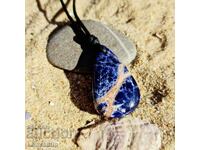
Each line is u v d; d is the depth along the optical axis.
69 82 0.15
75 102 0.15
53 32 0.16
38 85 0.15
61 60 0.15
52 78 0.15
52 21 0.16
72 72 0.15
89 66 0.15
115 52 0.16
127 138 0.14
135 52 0.16
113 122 0.14
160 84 0.15
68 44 0.16
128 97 0.14
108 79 0.14
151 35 0.16
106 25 0.16
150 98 0.15
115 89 0.14
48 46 0.16
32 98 0.15
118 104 0.14
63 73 0.15
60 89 0.15
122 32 0.16
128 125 0.14
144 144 0.14
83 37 0.16
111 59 0.15
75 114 0.15
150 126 0.14
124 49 0.16
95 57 0.15
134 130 0.14
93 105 0.15
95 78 0.15
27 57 0.16
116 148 0.14
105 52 0.15
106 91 0.14
